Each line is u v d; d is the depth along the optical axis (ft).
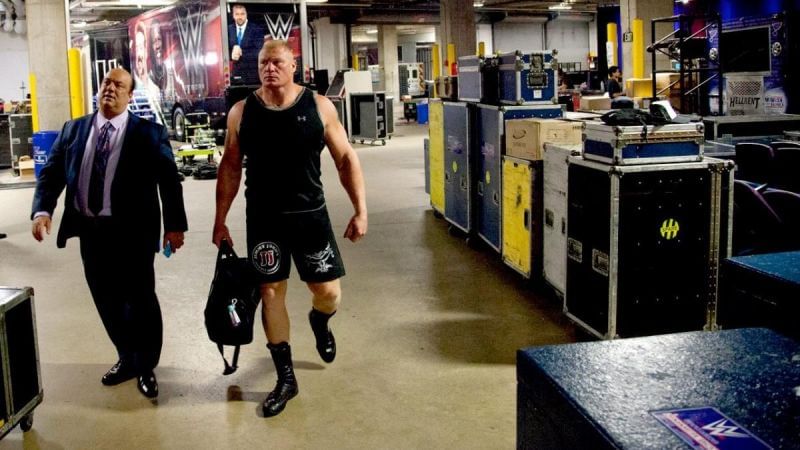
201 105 52.54
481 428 10.30
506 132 17.83
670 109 12.21
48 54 40.63
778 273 5.76
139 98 64.23
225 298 10.93
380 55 113.50
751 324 6.05
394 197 30.63
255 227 10.84
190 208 29.35
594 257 12.60
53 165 11.60
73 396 11.75
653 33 32.73
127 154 11.27
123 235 11.37
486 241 20.13
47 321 15.60
